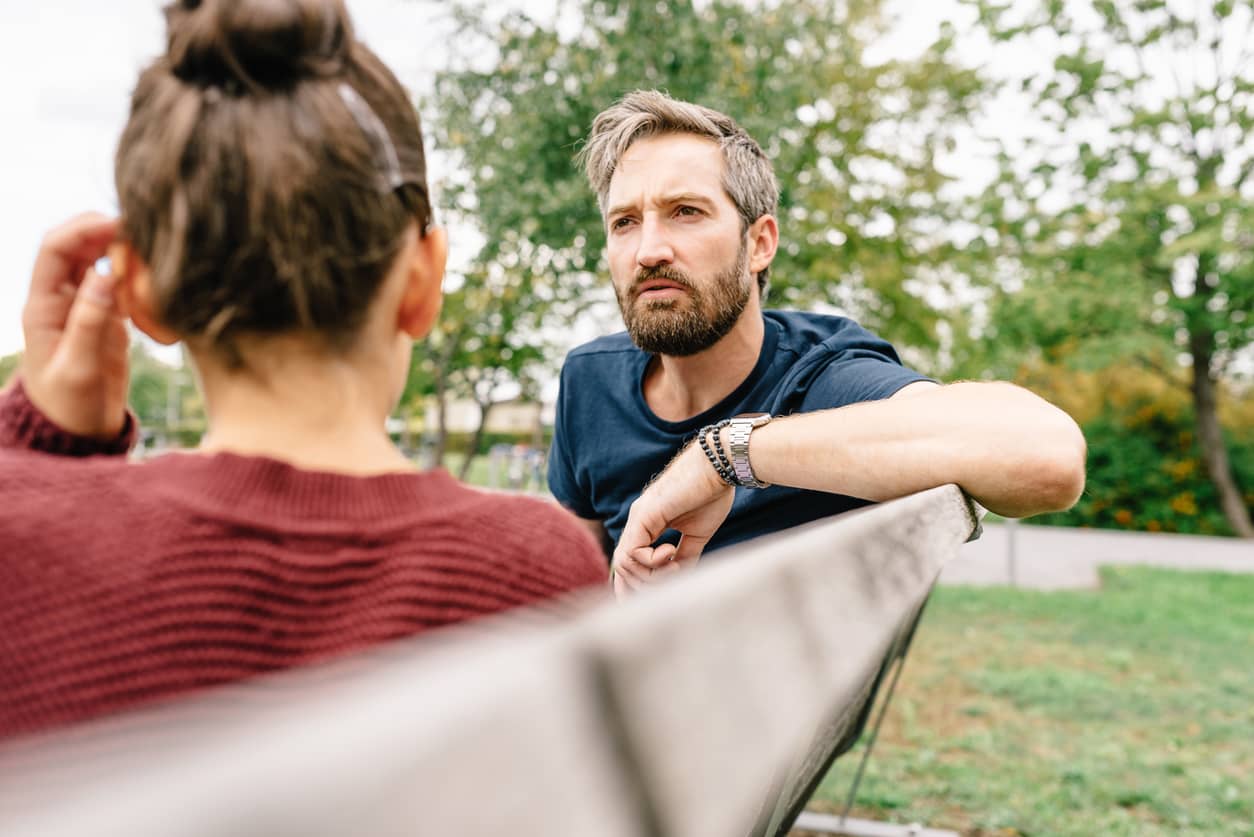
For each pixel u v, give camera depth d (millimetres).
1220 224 14836
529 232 7703
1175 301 15898
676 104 1698
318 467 635
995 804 3166
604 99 7102
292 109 613
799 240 8289
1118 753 3703
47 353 871
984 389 1312
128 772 129
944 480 1169
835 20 8680
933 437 1196
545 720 175
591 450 2023
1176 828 3045
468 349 12117
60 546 544
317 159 609
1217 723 4078
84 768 141
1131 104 14648
